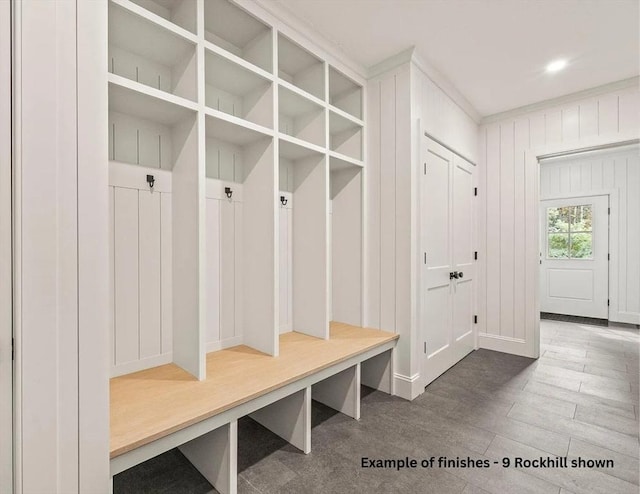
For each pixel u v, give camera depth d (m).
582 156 5.00
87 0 1.03
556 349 3.55
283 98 2.14
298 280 2.47
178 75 1.71
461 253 3.22
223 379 1.61
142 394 1.45
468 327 3.38
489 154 3.54
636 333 4.21
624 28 2.09
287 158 2.44
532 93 3.02
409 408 2.24
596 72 2.64
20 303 0.90
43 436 0.94
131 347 1.67
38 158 0.93
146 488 1.51
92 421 1.02
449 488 1.49
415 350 2.42
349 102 2.73
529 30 2.12
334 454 1.75
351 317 2.71
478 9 1.93
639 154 4.64
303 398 1.77
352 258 2.69
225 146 2.05
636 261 4.64
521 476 1.57
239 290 2.13
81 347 1.00
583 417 2.11
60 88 0.97
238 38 2.04
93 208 1.03
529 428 1.98
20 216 0.90
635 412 2.16
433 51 2.37
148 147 1.71
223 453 1.46
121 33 1.49
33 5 0.93
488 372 2.88
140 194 1.69
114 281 1.62
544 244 5.51
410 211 2.38
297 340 2.27
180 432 1.25
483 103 3.22
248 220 2.10
